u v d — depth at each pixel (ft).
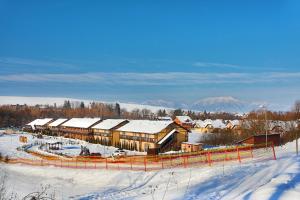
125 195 78.13
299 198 44.96
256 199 46.39
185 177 96.12
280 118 387.96
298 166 76.95
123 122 296.51
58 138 363.35
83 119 373.20
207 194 61.41
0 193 62.03
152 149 210.59
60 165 168.35
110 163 169.58
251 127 294.87
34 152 240.94
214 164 124.36
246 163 112.68
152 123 266.77
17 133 426.10
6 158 191.11
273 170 80.59
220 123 464.65
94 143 317.42
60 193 99.60
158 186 89.97
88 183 118.01
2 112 577.02
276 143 204.03
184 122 485.15
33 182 123.13
